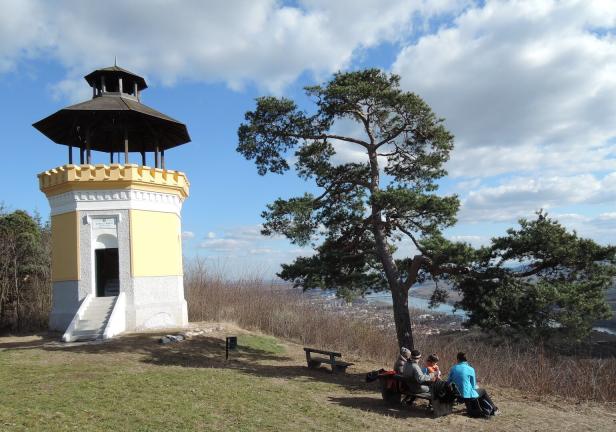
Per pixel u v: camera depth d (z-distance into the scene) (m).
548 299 13.38
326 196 19.11
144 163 26.31
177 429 9.13
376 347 24.14
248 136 18.48
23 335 22.05
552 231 13.88
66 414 9.54
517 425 11.04
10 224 30.16
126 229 21.38
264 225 17.47
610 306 13.59
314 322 27.78
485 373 18.20
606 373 16.45
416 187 18.98
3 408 9.73
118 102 22.06
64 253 21.62
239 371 15.44
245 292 33.03
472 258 14.95
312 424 10.11
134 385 12.12
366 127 18.59
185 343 19.17
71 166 21.06
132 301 21.11
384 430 10.12
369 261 18.95
